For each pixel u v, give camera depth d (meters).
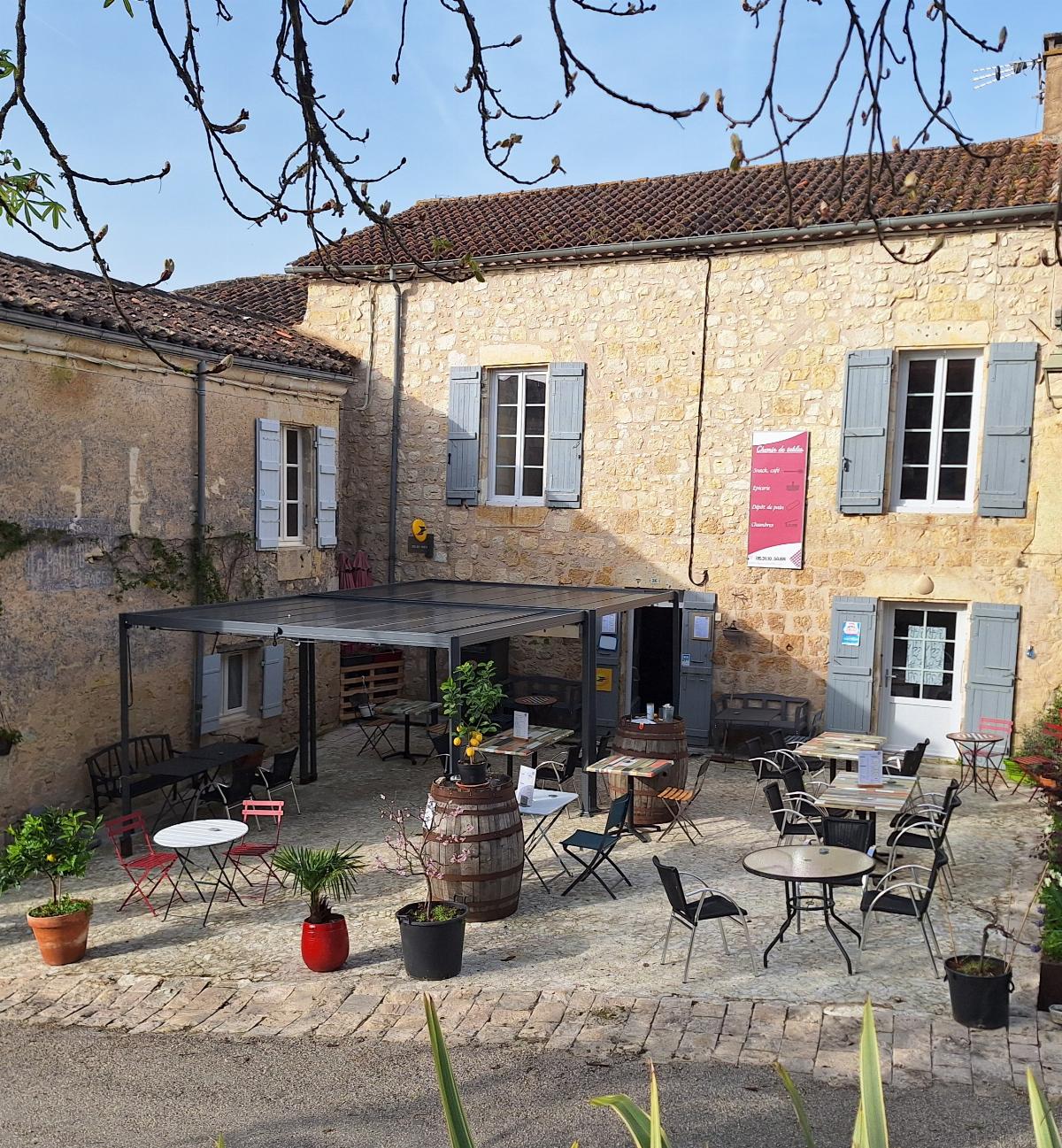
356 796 11.23
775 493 12.43
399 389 14.26
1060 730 8.62
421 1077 5.54
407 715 12.45
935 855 7.68
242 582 11.98
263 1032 6.07
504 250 13.41
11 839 9.18
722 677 12.84
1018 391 11.34
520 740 10.20
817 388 12.22
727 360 12.61
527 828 9.95
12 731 9.21
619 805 8.37
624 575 13.22
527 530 13.67
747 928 6.75
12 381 9.16
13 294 9.11
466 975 6.75
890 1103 5.12
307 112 3.02
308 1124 5.14
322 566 13.49
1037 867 8.67
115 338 9.94
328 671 14.09
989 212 11.16
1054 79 12.72
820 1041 5.77
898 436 12.11
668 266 12.81
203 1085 5.52
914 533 11.89
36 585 9.46
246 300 16.81
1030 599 11.43
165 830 8.18
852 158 14.11
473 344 13.84
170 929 7.67
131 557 10.52
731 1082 5.38
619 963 6.88
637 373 13.03
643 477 13.06
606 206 14.37
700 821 10.20
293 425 13.02
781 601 12.53
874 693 12.26
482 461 14.02
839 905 7.90
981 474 11.57
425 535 14.16
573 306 13.30
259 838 9.78
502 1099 5.29
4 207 3.54
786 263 12.30
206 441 11.41
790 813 8.95
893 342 11.88
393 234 3.50
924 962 6.81
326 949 6.82
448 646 8.04
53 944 7.02
